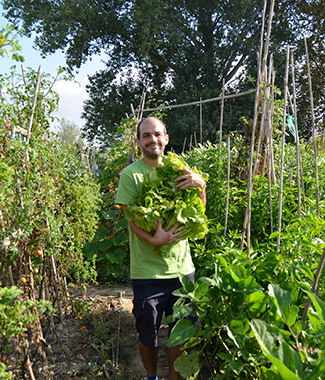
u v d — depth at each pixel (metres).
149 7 14.93
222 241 3.27
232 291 2.09
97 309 3.58
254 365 1.94
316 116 16.78
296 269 2.38
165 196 2.25
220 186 4.11
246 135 4.36
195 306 2.09
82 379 2.47
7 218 2.32
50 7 16.55
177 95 16.11
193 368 2.08
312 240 2.70
